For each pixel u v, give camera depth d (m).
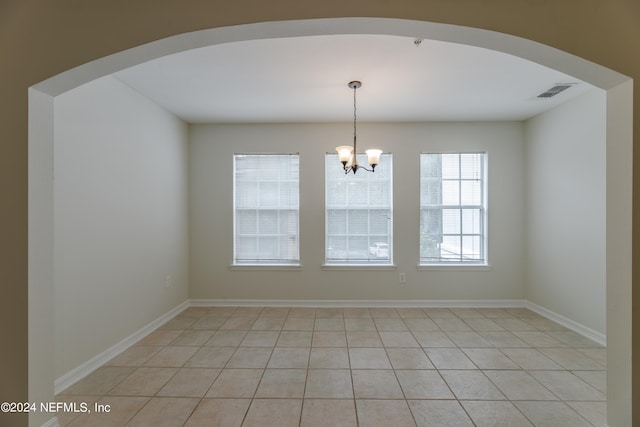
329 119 4.14
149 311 3.39
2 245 1.74
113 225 2.84
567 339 3.18
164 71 2.74
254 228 4.39
